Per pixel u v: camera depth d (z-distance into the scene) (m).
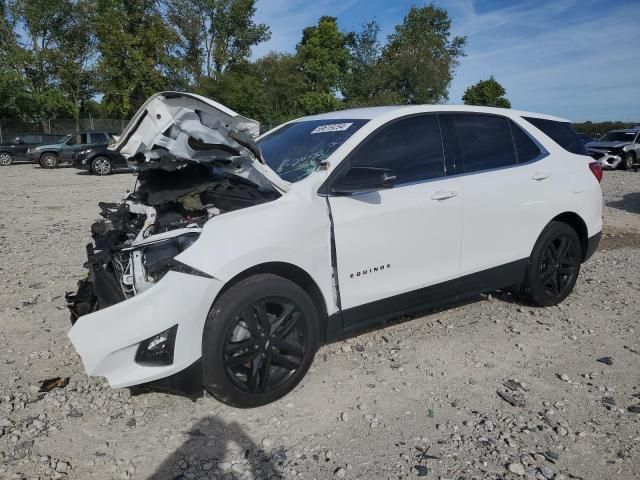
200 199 3.63
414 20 54.12
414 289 4.03
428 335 4.50
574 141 5.27
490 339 4.43
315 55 51.88
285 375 3.48
